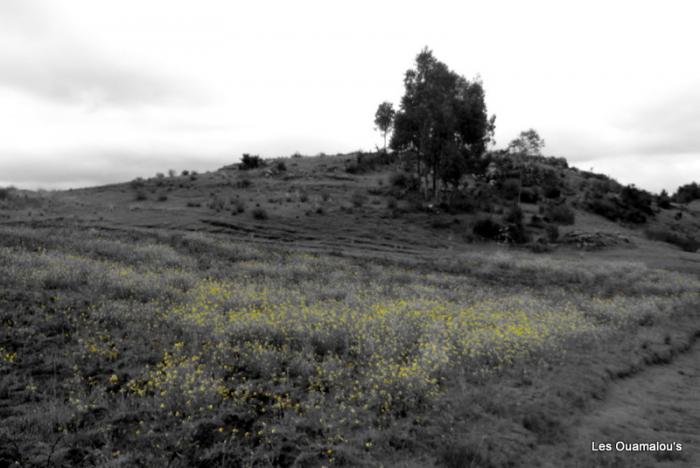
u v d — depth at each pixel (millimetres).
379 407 7270
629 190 73000
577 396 8781
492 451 6418
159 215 37344
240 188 55781
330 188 58438
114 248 20781
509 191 65188
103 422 6113
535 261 32438
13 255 15125
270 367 8523
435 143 50250
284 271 20828
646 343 13367
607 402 9055
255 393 7402
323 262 24875
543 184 71500
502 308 15875
